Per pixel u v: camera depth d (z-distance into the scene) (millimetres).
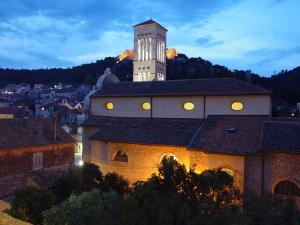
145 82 42688
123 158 34438
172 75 151875
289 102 113875
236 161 26547
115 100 41344
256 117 31953
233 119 32219
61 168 35906
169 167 20984
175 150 31125
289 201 19000
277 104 108188
